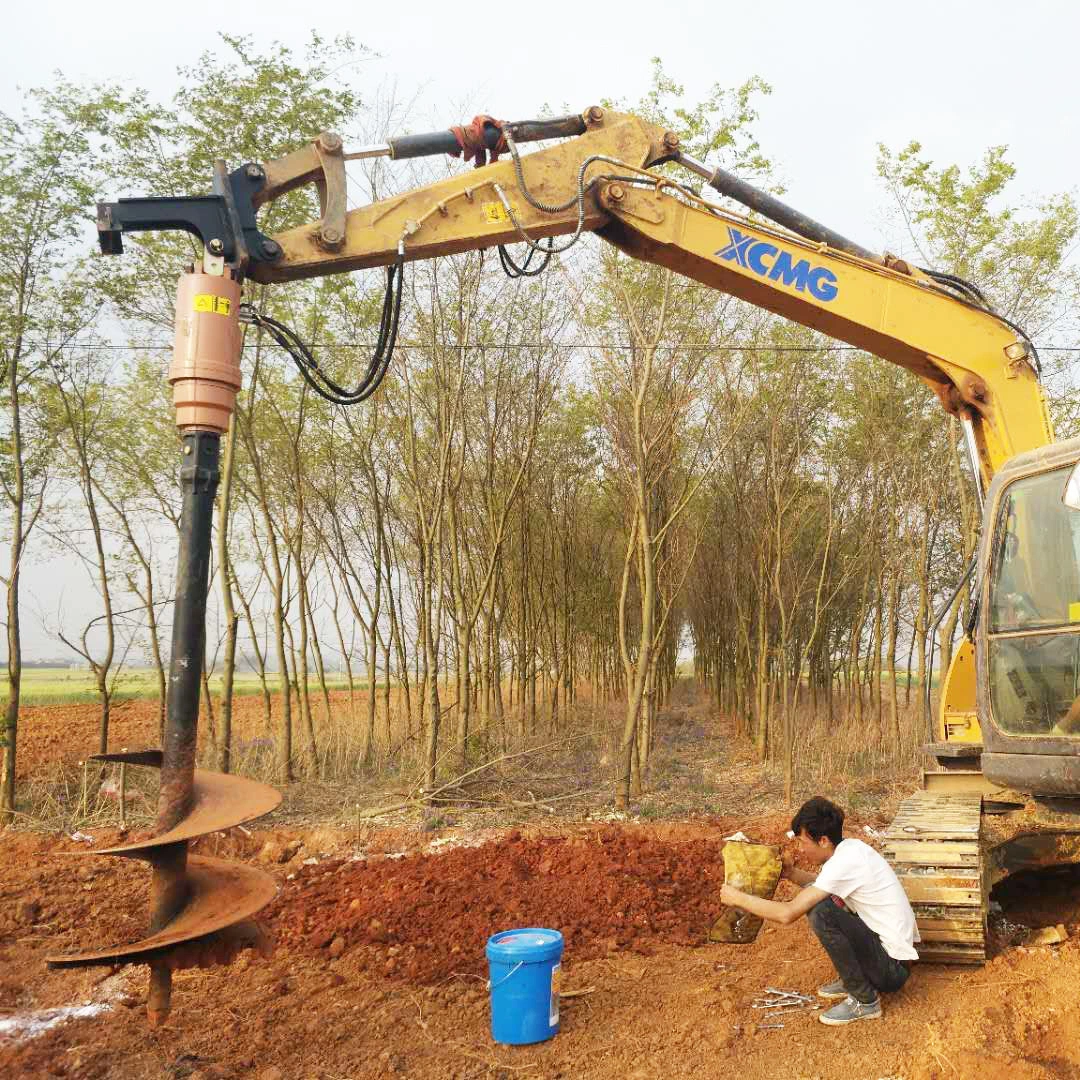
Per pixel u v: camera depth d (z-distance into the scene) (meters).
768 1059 4.38
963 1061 4.07
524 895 7.18
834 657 18.06
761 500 14.24
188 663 4.27
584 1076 4.35
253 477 13.34
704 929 6.57
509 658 15.74
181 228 4.82
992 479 6.14
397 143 5.86
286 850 8.84
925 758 12.76
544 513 16.14
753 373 12.63
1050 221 12.48
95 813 9.72
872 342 6.91
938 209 12.58
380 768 12.02
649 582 10.48
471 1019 5.08
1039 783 5.47
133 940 6.41
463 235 5.89
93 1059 4.65
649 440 11.05
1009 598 5.71
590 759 13.17
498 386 12.31
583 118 6.36
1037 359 6.85
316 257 5.41
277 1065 4.57
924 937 5.29
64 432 10.69
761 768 12.85
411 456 12.27
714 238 6.57
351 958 6.08
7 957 6.21
